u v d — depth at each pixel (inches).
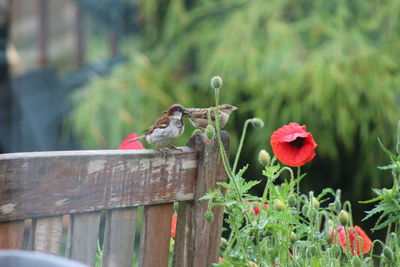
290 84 394.6
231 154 429.7
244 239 161.0
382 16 443.5
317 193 455.2
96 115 395.2
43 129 409.1
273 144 152.3
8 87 407.2
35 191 122.3
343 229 162.6
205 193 154.3
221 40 426.9
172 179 147.7
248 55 408.8
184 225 156.2
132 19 459.2
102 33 448.1
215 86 146.6
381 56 417.1
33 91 413.1
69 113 413.1
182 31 455.8
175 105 179.2
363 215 451.2
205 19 455.5
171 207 150.3
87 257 134.0
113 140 394.9
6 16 412.8
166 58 453.1
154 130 175.0
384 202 157.1
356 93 398.3
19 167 119.9
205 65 426.9
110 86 409.4
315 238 154.5
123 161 136.6
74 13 437.4
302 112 398.6
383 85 402.0
